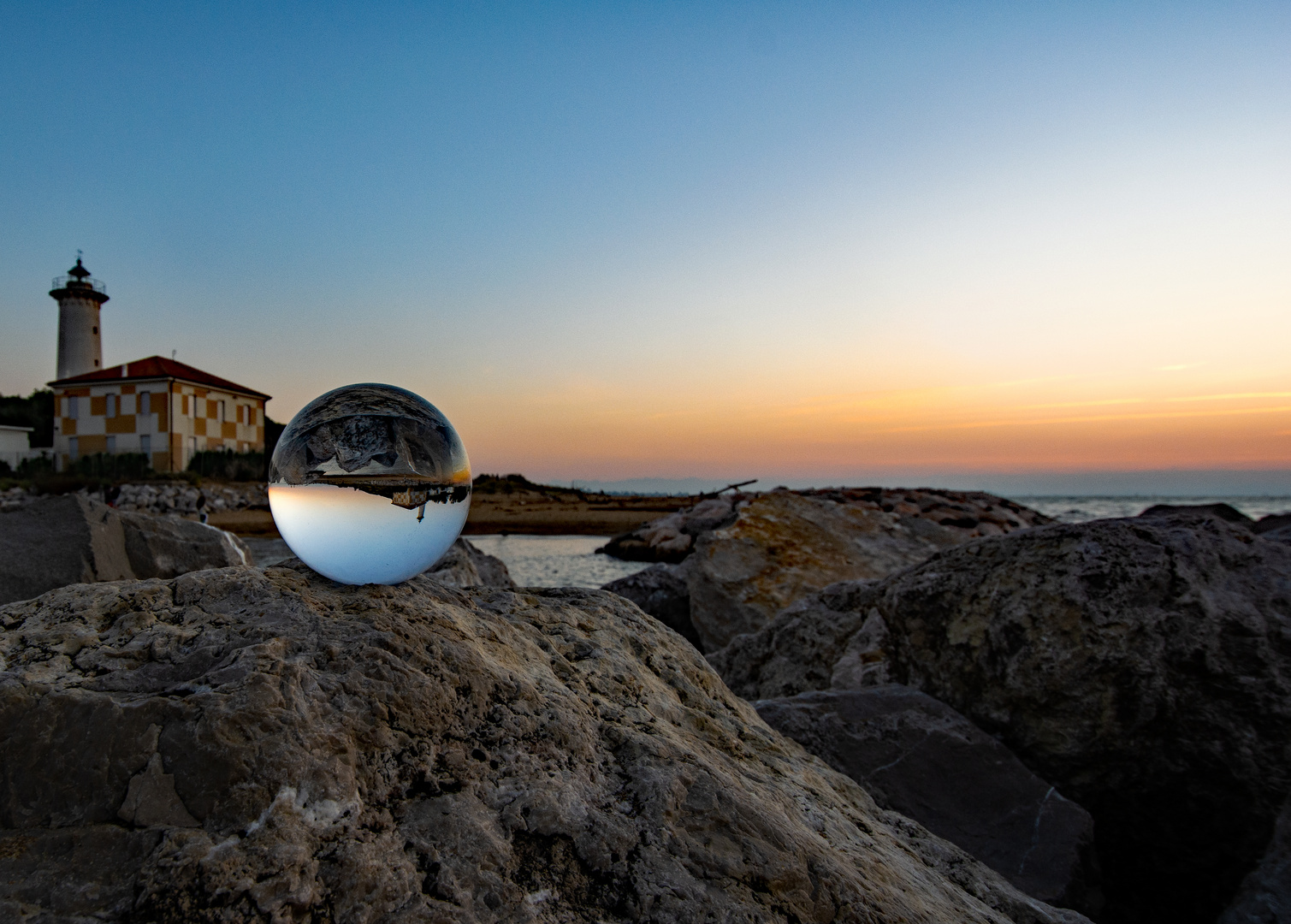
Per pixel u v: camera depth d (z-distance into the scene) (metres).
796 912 1.41
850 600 5.64
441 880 1.25
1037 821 3.05
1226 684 3.34
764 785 1.95
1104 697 3.43
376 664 1.59
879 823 2.23
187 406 39.69
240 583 1.94
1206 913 3.31
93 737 1.33
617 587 10.75
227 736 1.33
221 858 1.15
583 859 1.38
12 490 30.80
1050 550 3.86
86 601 1.83
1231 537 3.83
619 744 1.73
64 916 1.07
